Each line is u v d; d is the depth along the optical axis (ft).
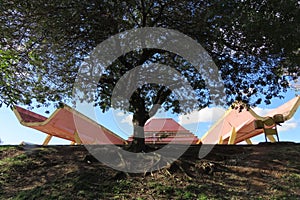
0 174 22.31
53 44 22.68
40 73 25.46
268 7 17.92
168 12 23.80
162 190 19.71
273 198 18.69
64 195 19.34
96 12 20.48
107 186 20.40
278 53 20.83
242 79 25.14
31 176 22.39
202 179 21.31
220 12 18.95
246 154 25.43
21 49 22.59
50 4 19.60
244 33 19.38
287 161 23.56
